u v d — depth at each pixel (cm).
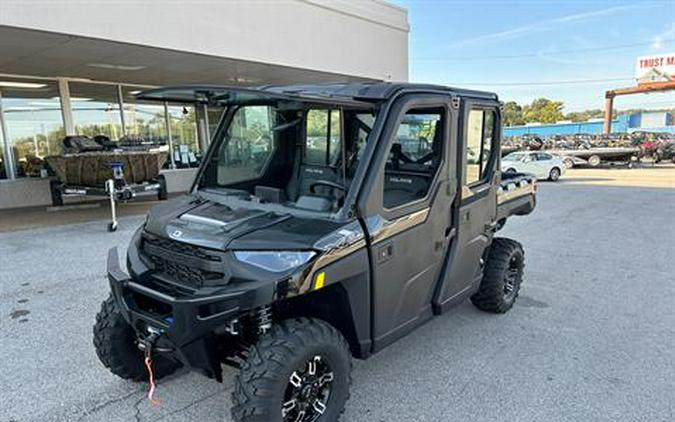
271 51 977
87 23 691
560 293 480
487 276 404
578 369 325
